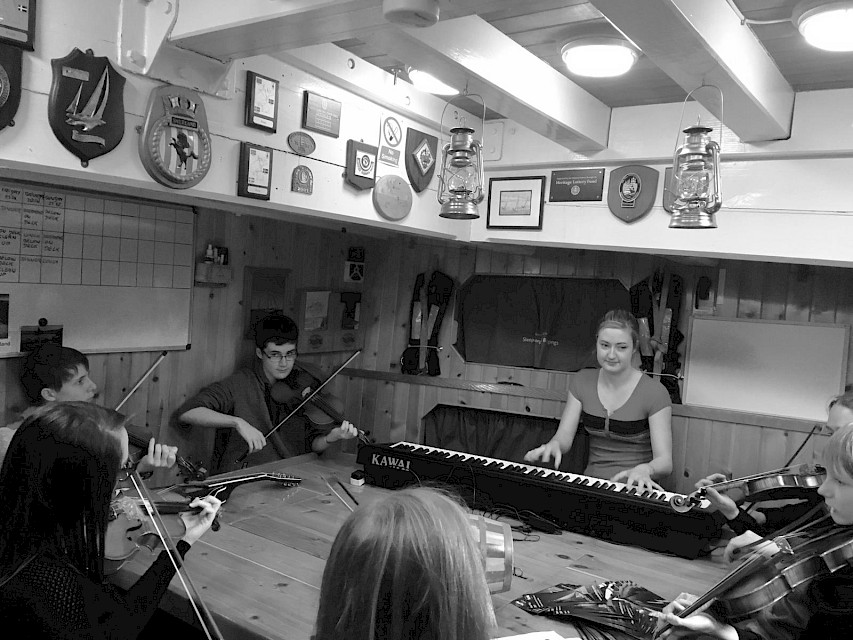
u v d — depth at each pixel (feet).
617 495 6.97
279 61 7.02
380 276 13.19
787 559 4.43
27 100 5.10
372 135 8.32
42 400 7.59
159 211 9.42
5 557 4.06
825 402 9.65
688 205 6.41
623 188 8.79
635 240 8.82
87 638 3.92
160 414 9.80
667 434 8.54
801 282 9.82
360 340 13.30
